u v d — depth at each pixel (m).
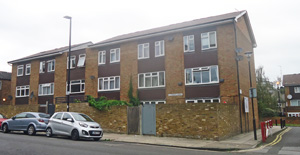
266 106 37.75
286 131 21.47
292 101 46.25
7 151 9.03
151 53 21.59
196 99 19.02
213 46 18.92
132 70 22.28
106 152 9.41
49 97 27.33
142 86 21.72
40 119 15.41
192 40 19.86
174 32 20.50
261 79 39.41
